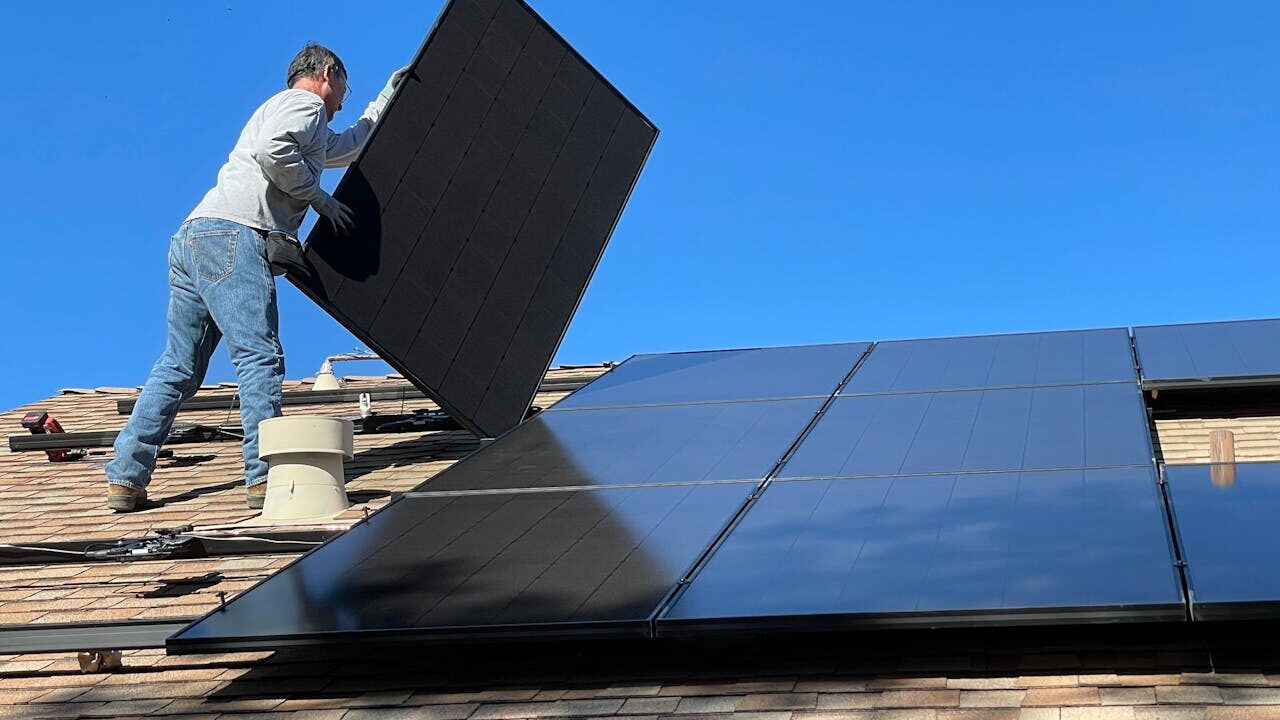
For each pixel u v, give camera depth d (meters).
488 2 9.77
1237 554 4.95
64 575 7.25
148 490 9.11
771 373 9.26
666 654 5.46
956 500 5.91
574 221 9.59
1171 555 5.01
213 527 7.44
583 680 5.31
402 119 9.01
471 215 9.09
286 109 8.25
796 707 4.88
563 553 5.82
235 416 12.12
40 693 5.79
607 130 10.09
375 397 12.41
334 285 8.23
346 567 5.93
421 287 8.61
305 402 12.51
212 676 5.79
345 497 7.81
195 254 8.40
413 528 6.40
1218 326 9.22
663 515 6.20
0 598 6.96
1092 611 4.66
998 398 7.71
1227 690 4.64
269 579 5.88
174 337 8.70
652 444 7.58
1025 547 5.25
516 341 8.94
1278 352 8.23
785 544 5.61
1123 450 6.39
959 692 4.85
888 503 5.98
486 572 5.68
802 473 6.64
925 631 5.35
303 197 8.25
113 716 5.46
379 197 8.69
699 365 9.92
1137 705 4.61
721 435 7.60
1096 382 7.87
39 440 10.76
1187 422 8.14
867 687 4.97
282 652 5.95
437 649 5.75
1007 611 4.72
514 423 8.66
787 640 5.43
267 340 8.37
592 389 9.48
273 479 7.70
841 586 5.09
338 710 5.29
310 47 8.84
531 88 9.80
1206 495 5.66
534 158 9.57
